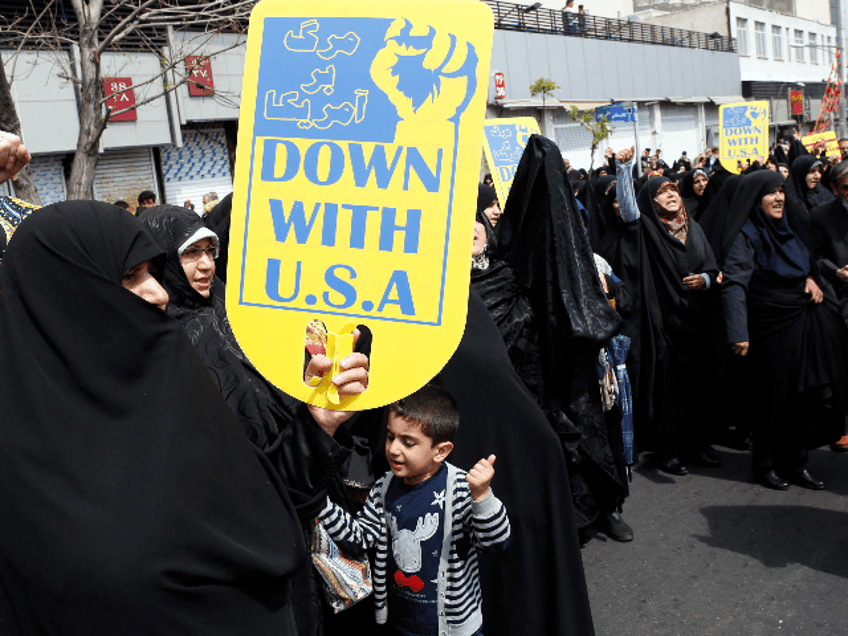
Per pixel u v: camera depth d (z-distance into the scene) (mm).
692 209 7277
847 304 4434
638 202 4793
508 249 3215
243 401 1956
